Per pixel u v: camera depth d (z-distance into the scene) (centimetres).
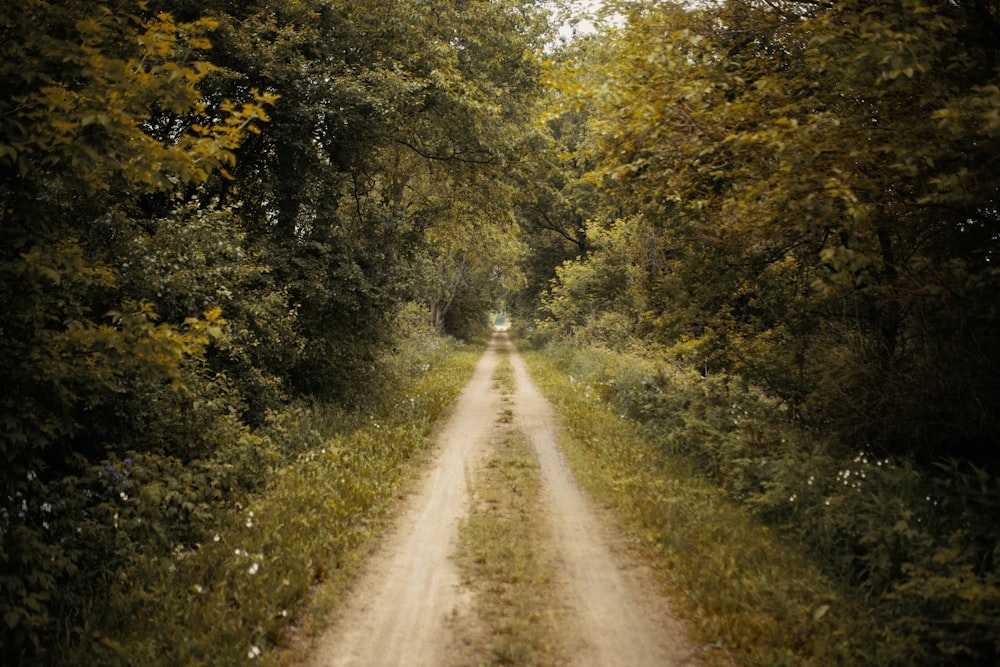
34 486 500
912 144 502
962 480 573
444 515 705
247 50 1019
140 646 410
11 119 354
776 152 555
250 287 1046
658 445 980
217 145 450
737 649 420
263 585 493
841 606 464
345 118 1153
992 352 595
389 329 1463
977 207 539
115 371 466
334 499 696
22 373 430
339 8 1177
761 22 738
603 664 407
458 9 1583
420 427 1152
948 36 530
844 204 558
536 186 1667
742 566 534
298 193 1150
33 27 385
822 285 629
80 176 423
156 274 692
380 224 1342
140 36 443
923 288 581
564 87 699
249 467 750
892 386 668
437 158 1603
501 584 525
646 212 892
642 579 539
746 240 786
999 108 414
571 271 2838
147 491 562
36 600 418
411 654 419
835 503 585
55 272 392
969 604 404
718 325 952
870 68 538
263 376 1043
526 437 1140
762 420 872
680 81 658
